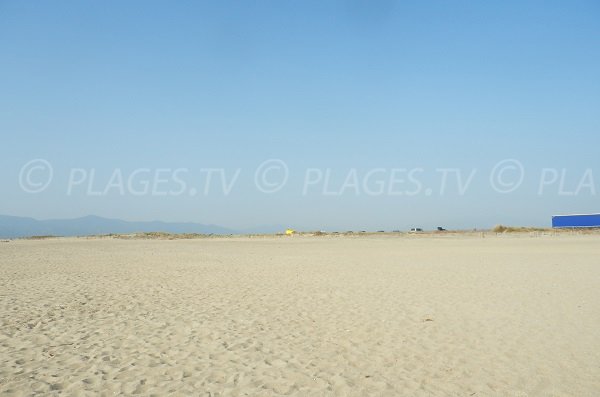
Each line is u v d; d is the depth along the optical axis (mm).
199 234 75062
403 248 37438
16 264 24203
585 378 7176
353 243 47500
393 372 7441
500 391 6719
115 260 26781
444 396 6539
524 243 41562
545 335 9484
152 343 8961
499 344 8898
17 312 11688
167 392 6586
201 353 8336
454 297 13672
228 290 15258
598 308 11969
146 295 14312
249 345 8836
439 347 8727
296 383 6957
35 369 7453
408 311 11781
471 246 38656
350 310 11977
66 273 20109
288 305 12672
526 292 14422
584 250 31703
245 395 6512
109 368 7535
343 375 7289
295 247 40469
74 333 9695
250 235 74188
